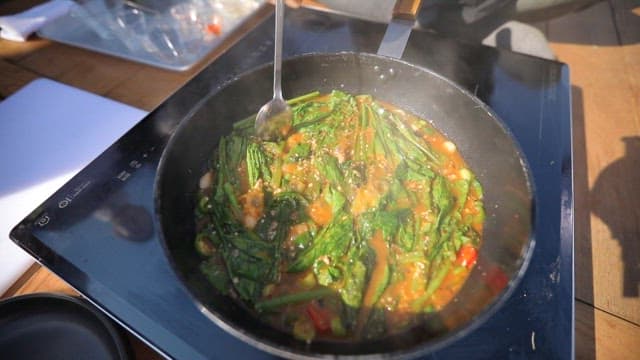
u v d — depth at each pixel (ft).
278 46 1.09
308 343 0.87
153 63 1.46
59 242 1.00
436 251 1.05
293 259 1.05
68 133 1.30
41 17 1.61
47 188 1.19
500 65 1.38
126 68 1.49
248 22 1.65
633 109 1.42
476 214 1.11
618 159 1.28
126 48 1.52
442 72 1.36
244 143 1.25
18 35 1.58
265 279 1.01
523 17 1.79
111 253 0.98
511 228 0.93
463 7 1.75
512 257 0.84
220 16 1.65
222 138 1.22
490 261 0.97
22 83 1.45
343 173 1.22
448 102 1.21
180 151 1.05
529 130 1.21
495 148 1.08
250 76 1.16
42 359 0.83
